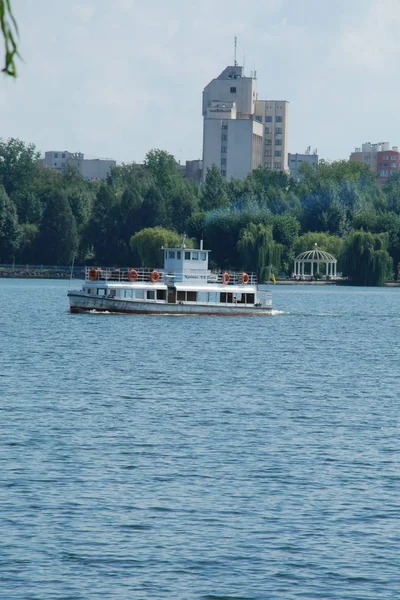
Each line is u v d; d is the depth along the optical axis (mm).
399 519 124750
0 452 154375
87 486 136625
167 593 102125
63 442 162750
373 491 136375
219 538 117312
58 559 110188
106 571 107188
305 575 107000
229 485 138500
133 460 151500
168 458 153250
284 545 115438
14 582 103938
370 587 104250
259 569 108438
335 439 169250
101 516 124000
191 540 116562
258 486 138250
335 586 104312
